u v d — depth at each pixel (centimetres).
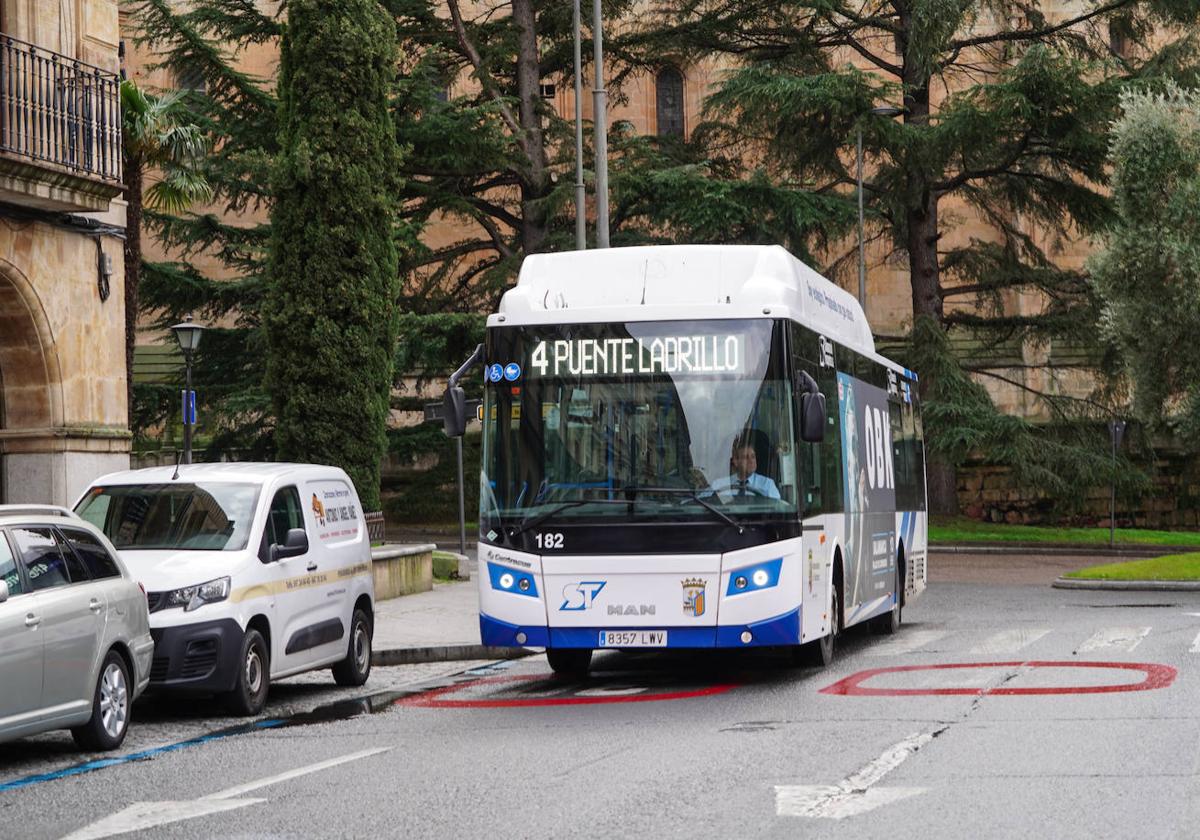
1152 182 3322
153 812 805
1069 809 729
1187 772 823
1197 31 4094
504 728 1112
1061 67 3812
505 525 1356
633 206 3966
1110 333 3434
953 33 4025
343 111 2639
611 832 704
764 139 4150
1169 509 4956
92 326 2123
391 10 4059
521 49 4238
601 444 1349
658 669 1585
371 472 2641
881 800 762
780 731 1029
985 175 4122
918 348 4028
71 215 2086
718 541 1322
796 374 1372
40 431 2044
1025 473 3903
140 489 1377
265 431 3981
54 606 1034
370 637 1554
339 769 930
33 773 994
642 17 4619
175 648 1237
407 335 3806
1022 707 1108
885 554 1866
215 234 3891
